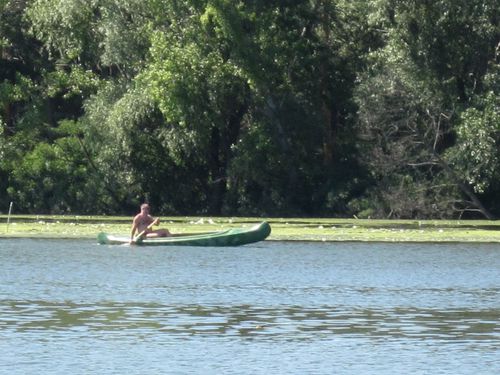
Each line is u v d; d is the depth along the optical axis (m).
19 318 81.81
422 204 191.38
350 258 127.50
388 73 187.62
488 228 172.00
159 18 198.88
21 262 121.50
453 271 114.81
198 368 65.50
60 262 121.81
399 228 171.50
